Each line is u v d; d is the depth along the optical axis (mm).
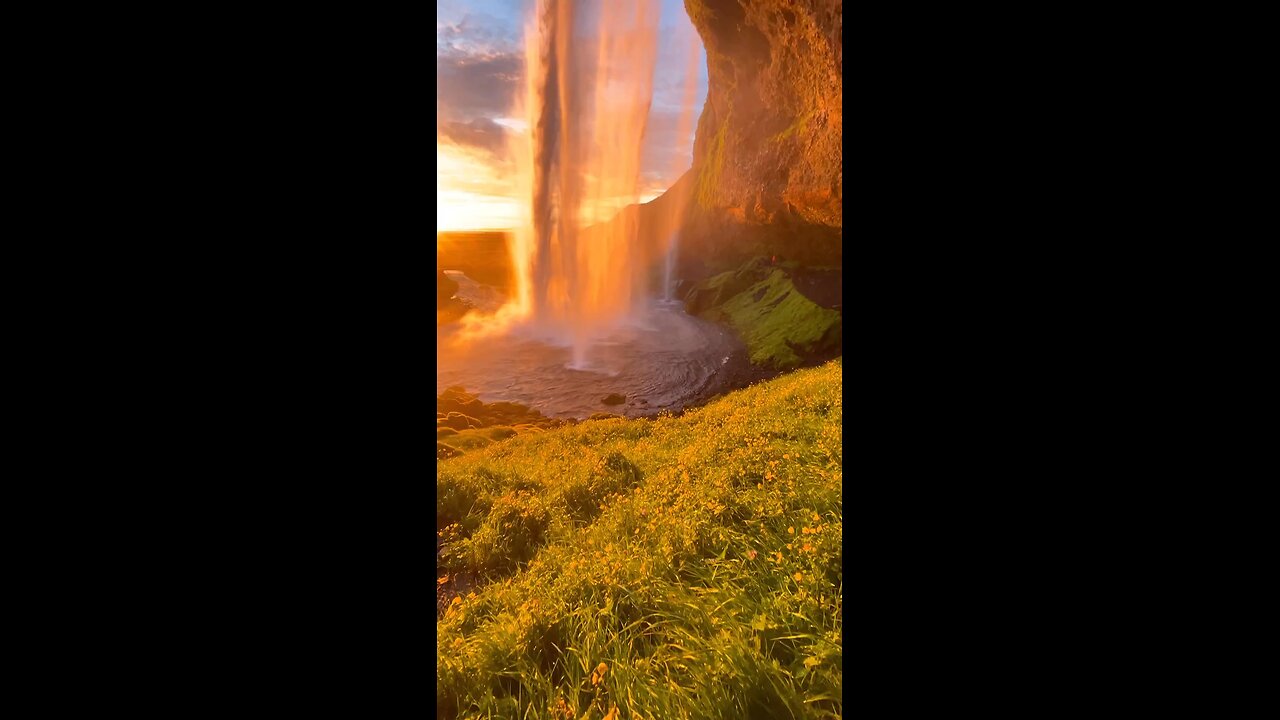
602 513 3850
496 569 3438
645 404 16641
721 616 1915
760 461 3676
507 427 12094
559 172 39688
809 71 20250
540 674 1938
